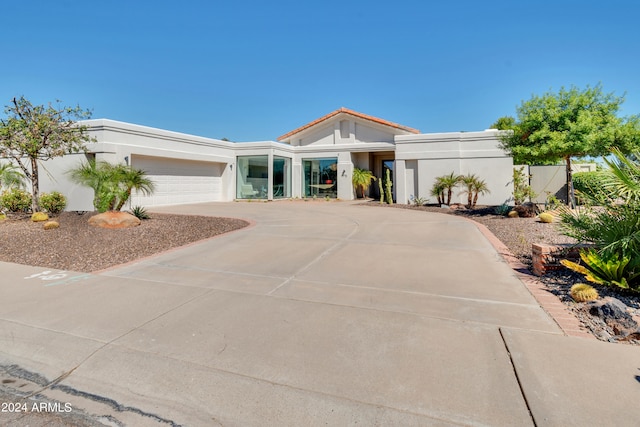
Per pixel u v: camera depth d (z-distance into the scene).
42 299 5.02
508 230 9.99
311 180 25.20
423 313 4.32
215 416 2.64
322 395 2.81
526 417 2.48
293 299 4.90
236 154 23.58
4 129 11.35
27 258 7.31
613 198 5.53
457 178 16.92
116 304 4.81
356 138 24.94
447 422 2.47
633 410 2.50
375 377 3.02
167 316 4.39
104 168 11.66
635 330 3.56
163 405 2.79
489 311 4.32
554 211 11.36
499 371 3.04
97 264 6.92
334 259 7.09
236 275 6.10
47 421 2.66
